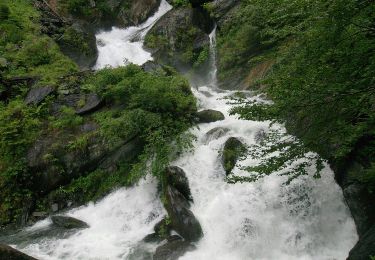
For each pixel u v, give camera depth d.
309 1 5.17
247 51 15.56
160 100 11.12
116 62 18.66
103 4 23.19
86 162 10.89
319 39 5.08
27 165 10.84
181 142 10.34
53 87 12.56
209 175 9.82
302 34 5.54
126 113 10.96
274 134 6.93
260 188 8.78
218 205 8.80
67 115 11.66
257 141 10.30
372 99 5.42
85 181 10.77
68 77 13.31
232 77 15.75
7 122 11.46
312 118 5.82
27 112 11.73
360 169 7.55
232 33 16.89
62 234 9.12
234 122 11.35
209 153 10.38
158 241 8.45
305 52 5.44
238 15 13.59
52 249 8.44
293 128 8.16
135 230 9.15
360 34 4.96
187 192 9.27
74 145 10.94
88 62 17.41
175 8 20.72
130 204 9.91
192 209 8.96
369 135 7.28
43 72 14.47
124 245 8.45
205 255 7.81
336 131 5.64
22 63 14.95
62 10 21.95
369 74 4.95
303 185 8.46
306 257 7.68
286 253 7.89
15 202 10.54
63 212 10.38
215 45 17.66
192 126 11.38
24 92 12.95
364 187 7.34
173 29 19.45
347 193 7.60
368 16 4.85
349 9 4.52
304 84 5.20
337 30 4.75
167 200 8.93
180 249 7.91
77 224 9.45
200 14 19.67
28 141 11.15
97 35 22.02
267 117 5.86
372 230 6.65
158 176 9.69
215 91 15.33
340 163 8.12
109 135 10.88
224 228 8.34
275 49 9.16
